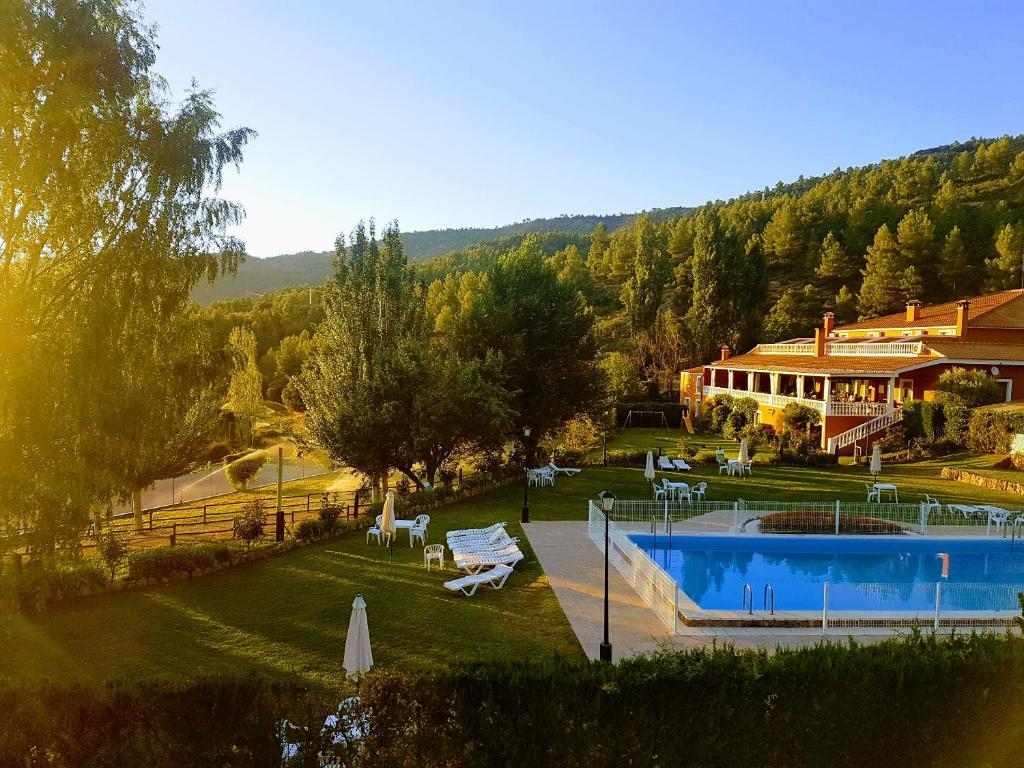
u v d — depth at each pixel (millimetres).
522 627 12664
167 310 13656
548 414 33531
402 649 11664
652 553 19797
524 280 34906
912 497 24641
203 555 16938
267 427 52469
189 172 13305
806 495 25625
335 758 6805
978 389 32406
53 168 11656
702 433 50469
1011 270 68500
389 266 30328
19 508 10945
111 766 7090
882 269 73812
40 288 12086
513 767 6805
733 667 7121
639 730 6863
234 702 7035
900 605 14875
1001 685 7199
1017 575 18172
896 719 7090
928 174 106250
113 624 13422
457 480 30078
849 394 43688
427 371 26594
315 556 18453
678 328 68875
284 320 92875
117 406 12047
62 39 11578
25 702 7148
